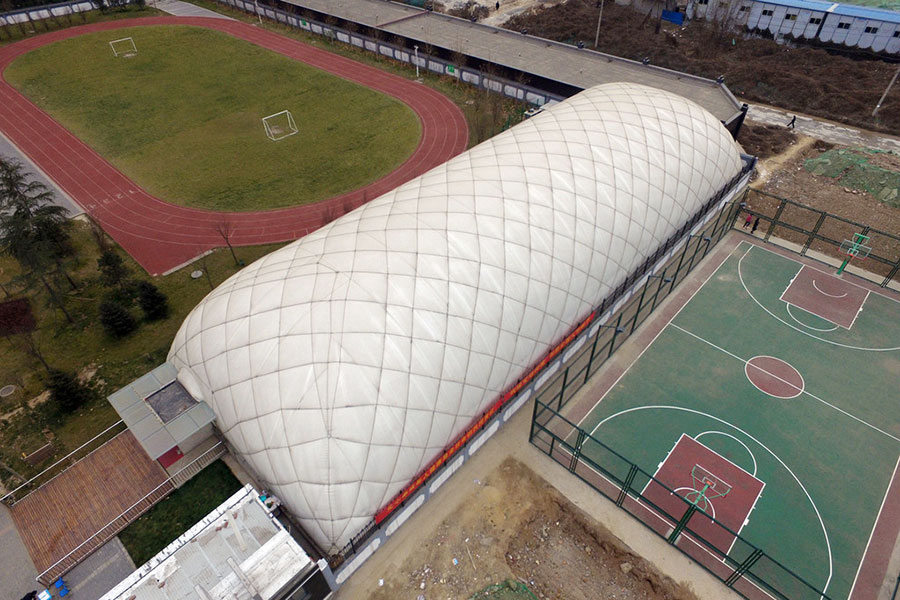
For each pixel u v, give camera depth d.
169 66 65.56
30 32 76.62
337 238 24.84
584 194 27.59
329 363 19.78
